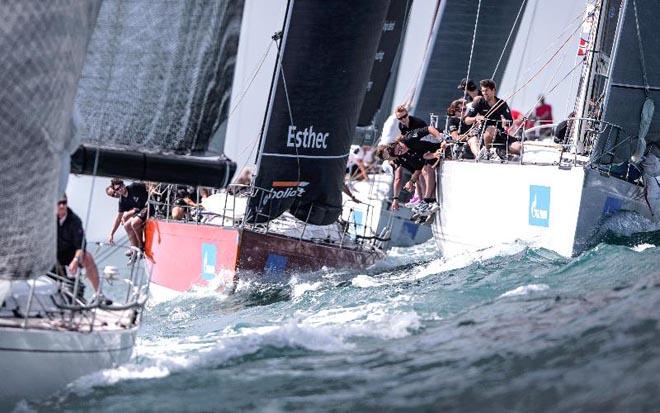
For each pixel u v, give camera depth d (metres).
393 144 52.50
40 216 25.03
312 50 44.62
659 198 46.03
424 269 45.19
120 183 53.03
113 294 44.00
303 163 45.53
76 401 25.58
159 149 29.38
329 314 35.81
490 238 46.47
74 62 25.06
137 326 28.58
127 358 28.28
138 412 24.39
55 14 24.20
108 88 29.00
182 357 28.75
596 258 36.97
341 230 50.47
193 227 46.28
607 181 43.41
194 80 29.38
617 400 21.80
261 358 28.09
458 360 26.17
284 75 44.78
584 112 44.47
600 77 44.72
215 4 29.12
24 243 24.92
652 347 24.31
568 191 42.78
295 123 45.12
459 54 63.28
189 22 29.08
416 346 28.27
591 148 43.91
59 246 29.73
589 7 45.47
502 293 35.59
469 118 49.28
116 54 28.92
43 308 27.23
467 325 30.11
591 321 27.52
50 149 24.88
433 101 63.62
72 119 26.78
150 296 49.12
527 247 43.66
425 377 25.16
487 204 46.59
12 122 24.12
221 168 29.55
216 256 44.53
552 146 45.34
